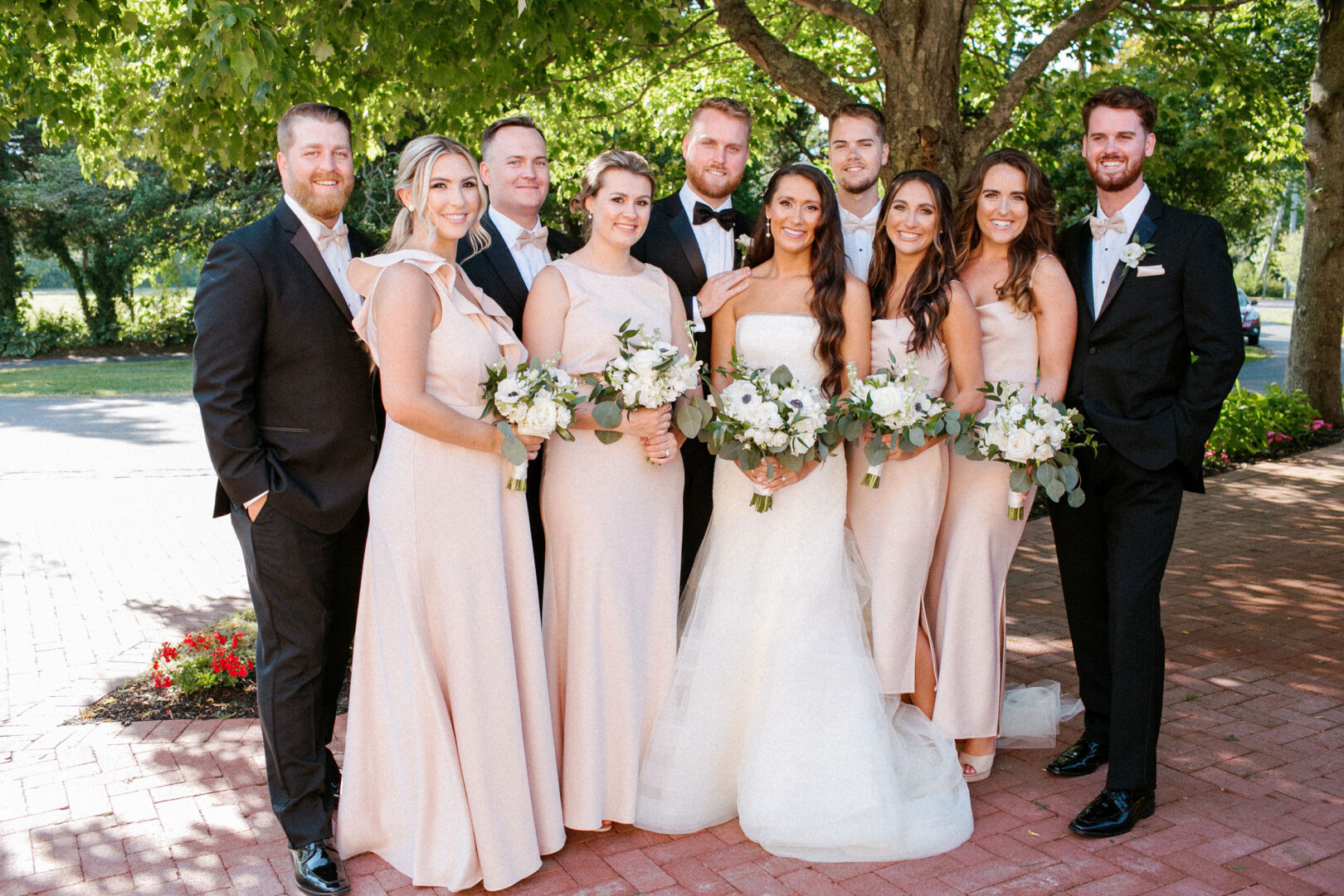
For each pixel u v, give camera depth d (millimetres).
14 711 4320
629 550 3225
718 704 3340
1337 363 12328
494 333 3033
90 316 26359
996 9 8992
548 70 7504
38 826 3291
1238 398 11266
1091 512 3551
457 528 2871
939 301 3383
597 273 3305
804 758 3166
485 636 2891
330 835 3033
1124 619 3240
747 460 3125
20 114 6363
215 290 2869
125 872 3004
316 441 3002
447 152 2898
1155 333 3270
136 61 7016
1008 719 3898
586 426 3156
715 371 3434
